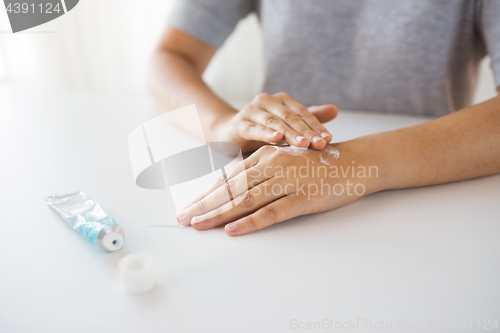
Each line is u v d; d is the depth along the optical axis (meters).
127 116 0.89
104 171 0.69
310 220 0.59
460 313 0.47
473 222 0.58
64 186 0.65
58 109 0.92
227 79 1.92
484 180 0.67
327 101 0.97
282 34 0.95
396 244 0.55
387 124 0.85
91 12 1.83
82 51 1.89
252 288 0.50
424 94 0.89
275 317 0.47
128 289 0.49
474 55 0.91
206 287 0.50
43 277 0.51
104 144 0.77
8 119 0.87
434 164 0.64
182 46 0.97
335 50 0.93
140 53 1.93
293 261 0.53
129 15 1.86
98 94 1.02
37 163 0.71
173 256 0.53
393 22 0.87
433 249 0.54
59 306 0.48
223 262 0.53
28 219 0.58
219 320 0.47
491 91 1.50
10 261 0.52
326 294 0.49
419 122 0.86
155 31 1.88
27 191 0.64
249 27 1.81
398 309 0.48
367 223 0.58
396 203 0.62
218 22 0.97
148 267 0.49
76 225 0.56
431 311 0.48
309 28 0.93
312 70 0.96
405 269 0.52
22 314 0.47
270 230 0.58
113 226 0.54
